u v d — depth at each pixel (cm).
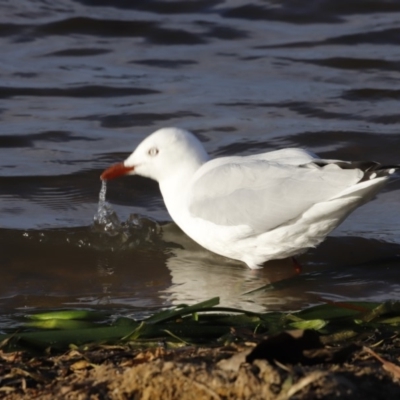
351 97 1839
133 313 1014
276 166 1127
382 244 1252
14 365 747
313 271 1169
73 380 705
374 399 643
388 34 2133
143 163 1233
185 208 1186
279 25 2223
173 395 641
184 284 1127
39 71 1994
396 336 817
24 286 1120
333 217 1091
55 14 2247
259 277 1152
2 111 1792
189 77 1966
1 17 2223
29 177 1499
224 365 661
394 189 1441
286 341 685
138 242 1270
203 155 1230
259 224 1116
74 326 870
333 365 689
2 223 1328
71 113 1786
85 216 1367
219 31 2189
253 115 1759
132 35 2178
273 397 619
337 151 1608
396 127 1695
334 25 2214
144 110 1792
